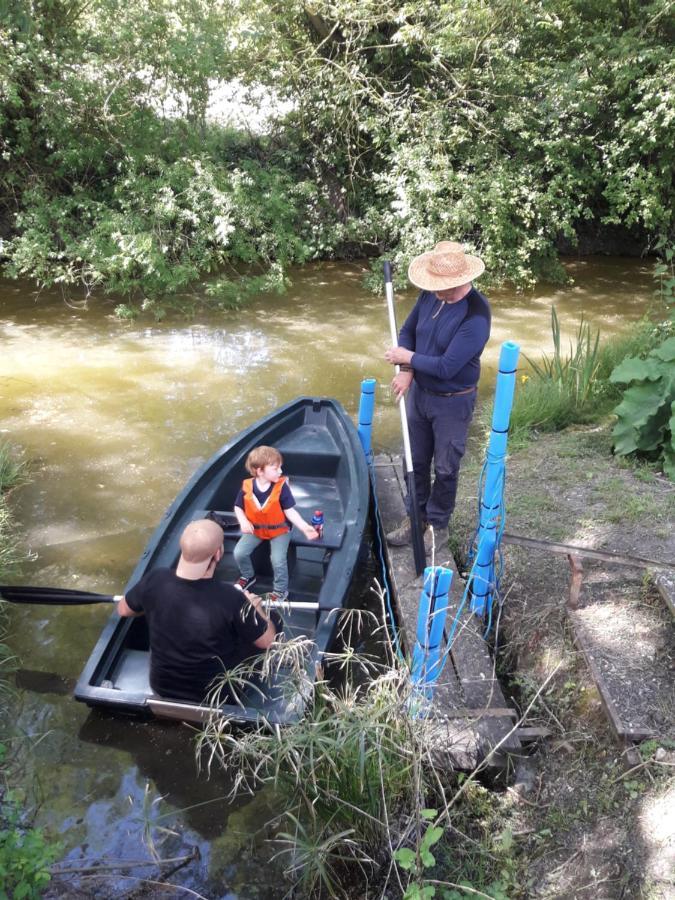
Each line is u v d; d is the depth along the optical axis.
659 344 6.59
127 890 2.60
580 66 9.91
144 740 3.23
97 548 4.63
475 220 9.94
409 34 9.55
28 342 8.16
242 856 2.73
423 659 2.88
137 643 3.65
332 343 8.38
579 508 4.50
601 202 12.01
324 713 2.77
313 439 5.43
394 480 5.13
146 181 9.39
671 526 4.22
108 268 8.88
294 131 11.46
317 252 11.20
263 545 4.16
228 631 3.05
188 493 4.38
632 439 5.10
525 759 3.00
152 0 9.62
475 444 6.00
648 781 2.68
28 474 5.47
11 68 8.53
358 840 2.59
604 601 3.59
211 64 9.54
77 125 9.42
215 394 6.96
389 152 10.99
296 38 10.75
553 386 6.22
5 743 3.20
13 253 9.83
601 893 2.38
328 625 3.50
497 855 2.64
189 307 9.40
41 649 3.79
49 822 2.85
